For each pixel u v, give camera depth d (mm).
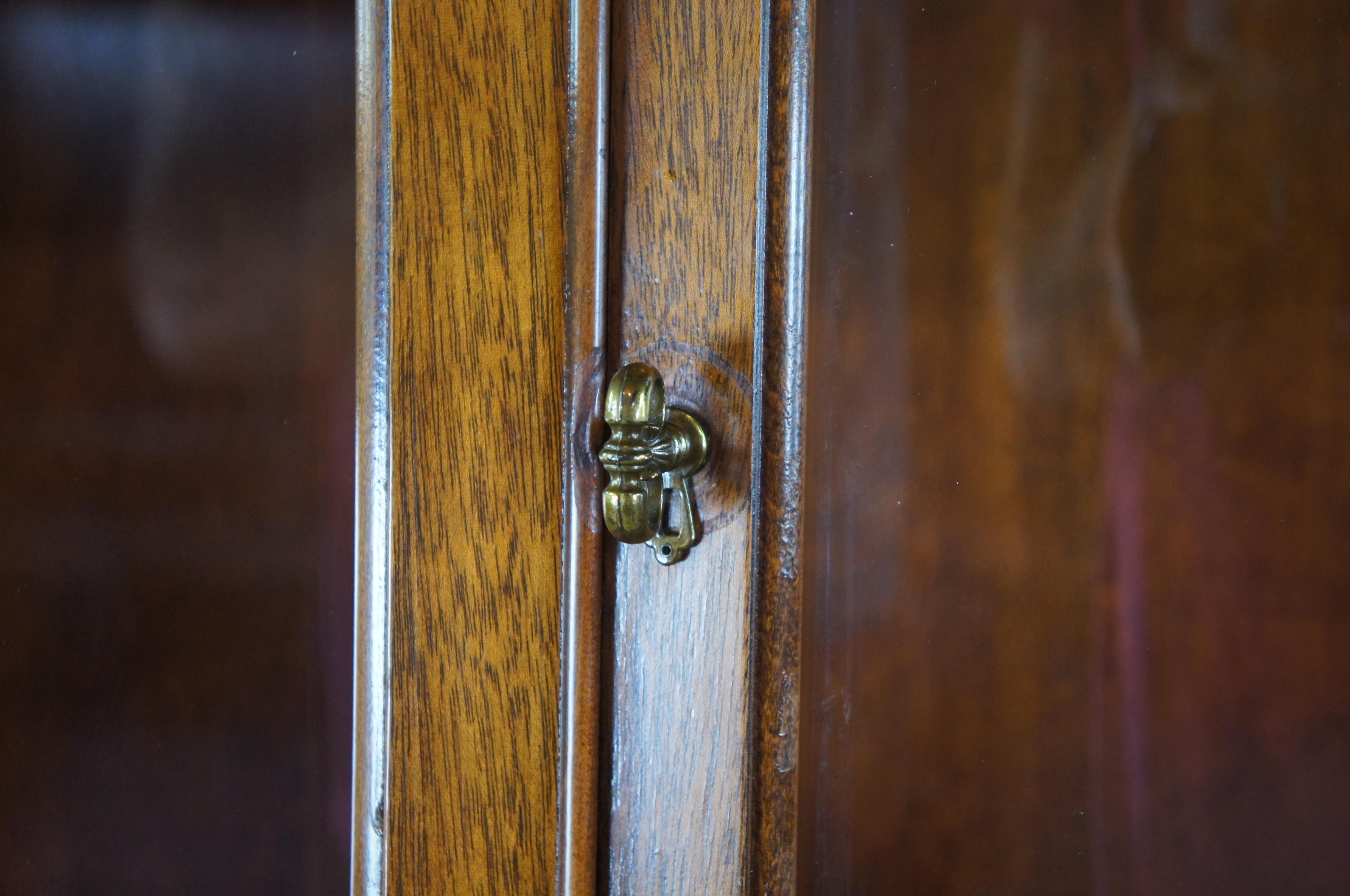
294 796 459
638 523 327
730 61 343
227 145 456
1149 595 412
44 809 480
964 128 406
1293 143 401
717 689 346
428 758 357
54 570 474
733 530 345
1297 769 409
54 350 470
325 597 453
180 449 465
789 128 341
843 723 407
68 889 481
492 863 356
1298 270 402
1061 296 409
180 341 463
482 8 352
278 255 453
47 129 468
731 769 346
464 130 354
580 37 346
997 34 406
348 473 450
